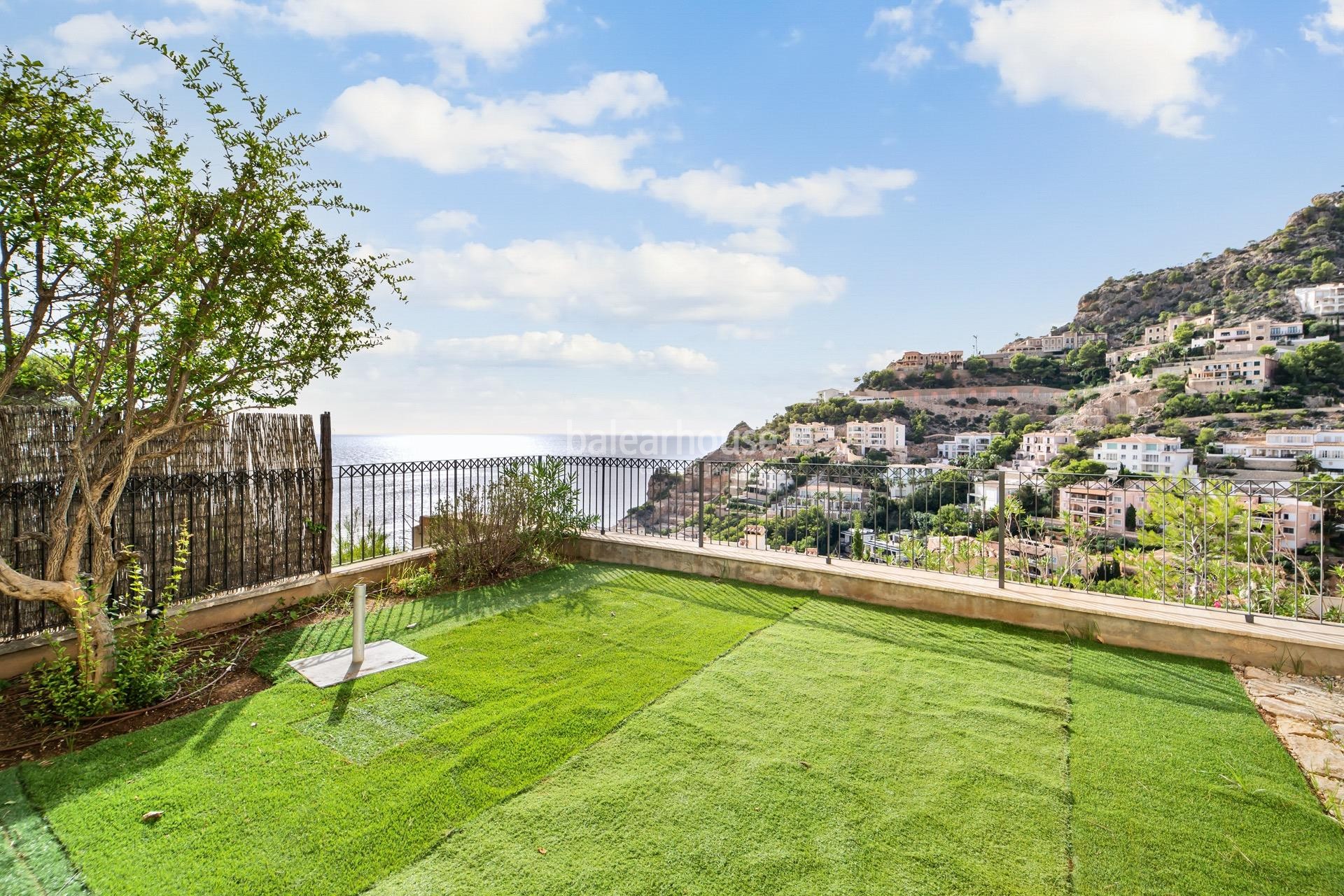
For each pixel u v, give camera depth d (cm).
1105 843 245
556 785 285
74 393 394
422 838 244
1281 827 256
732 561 707
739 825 254
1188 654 468
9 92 308
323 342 485
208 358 434
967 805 271
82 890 214
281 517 605
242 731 340
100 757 311
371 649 479
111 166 364
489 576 721
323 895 211
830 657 463
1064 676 427
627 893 212
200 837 244
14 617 431
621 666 443
